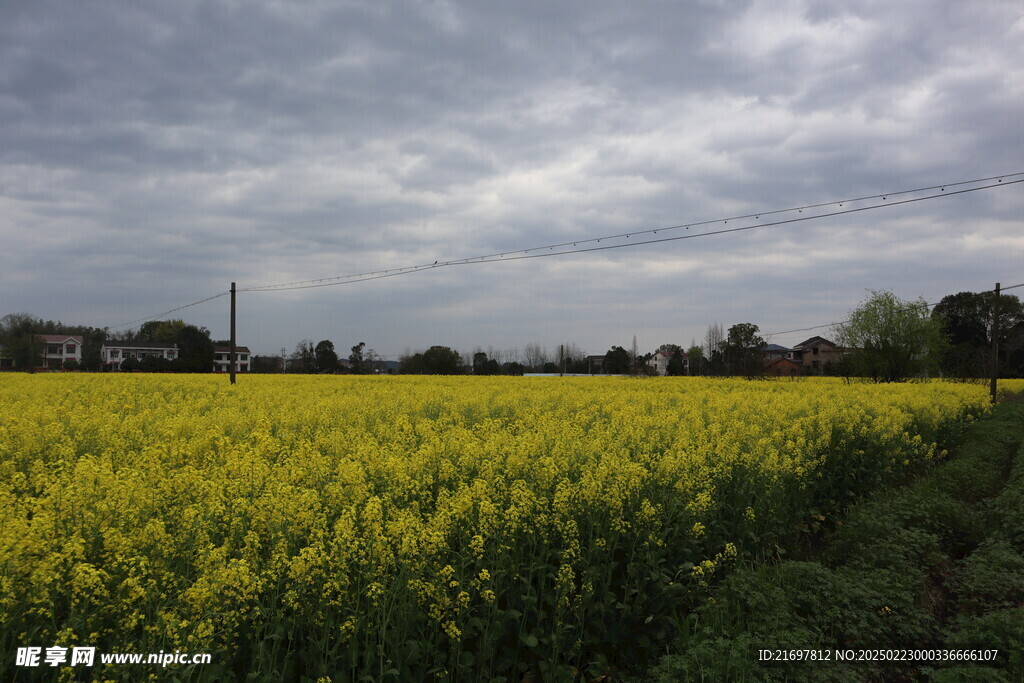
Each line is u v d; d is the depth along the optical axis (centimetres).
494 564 591
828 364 8038
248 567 489
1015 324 8388
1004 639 650
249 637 473
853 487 1282
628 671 630
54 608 461
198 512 576
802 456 1139
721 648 581
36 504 579
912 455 1544
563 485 710
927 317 5103
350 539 518
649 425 1340
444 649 554
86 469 679
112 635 453
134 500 631
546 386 2995
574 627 597
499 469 852
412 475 811
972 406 2483
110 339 10581
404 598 512
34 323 10438
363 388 2684
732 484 951
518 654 589
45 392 2020
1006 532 984
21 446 1028
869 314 5178
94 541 554
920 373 5316
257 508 610
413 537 534
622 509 721
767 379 5109
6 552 468
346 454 980
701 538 780
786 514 987
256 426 1232
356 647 475
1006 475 1452
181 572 520
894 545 875
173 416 1422
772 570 782
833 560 914
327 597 484
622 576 698
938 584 859
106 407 1631
